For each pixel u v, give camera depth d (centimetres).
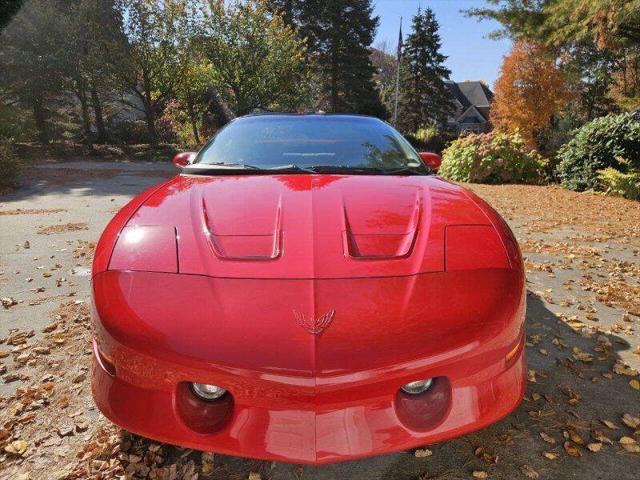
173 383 148
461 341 150
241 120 315
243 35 2308
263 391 141
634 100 1355
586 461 187
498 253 179
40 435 200
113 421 158
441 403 152
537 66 3092
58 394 230
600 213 720
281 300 151
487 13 1446
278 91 2425
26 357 263
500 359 159
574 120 3600
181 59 2216
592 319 325
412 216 194
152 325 150
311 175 240
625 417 213
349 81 3925
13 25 1847
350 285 156
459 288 161
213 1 2238
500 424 208
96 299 165
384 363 142
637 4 977
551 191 953
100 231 588
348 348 142
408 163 271
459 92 6700
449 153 1224
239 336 144
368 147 279
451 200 213
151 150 2183
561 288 387
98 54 2033
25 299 354
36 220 656
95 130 2614
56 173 1282
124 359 153
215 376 143
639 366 262
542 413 216
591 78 2030
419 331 148
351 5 3931
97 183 1098
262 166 256
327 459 142
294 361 140
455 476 178
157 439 151
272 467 181
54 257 467
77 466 182
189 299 154
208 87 2417
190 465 181
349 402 142
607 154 920
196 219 191
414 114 4722
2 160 976
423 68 4634
